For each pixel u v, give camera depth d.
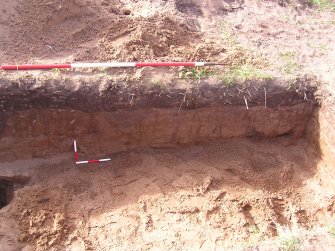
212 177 2.48
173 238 2.18
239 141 2.67
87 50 2.54
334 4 3.30
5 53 2.47
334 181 2.46
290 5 3.22
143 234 2.20
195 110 2.48
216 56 2.67
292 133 2.70
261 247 1.94
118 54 2.52
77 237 2.17
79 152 2.53
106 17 2.69
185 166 2.55
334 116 2.42
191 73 2.48
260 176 2.51
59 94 2.31
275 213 2.35
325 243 1.98
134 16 2.77
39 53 2.52
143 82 2.40
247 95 2.49
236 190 2.44
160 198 2.37
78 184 2.42
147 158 2.57
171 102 2.43
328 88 2.53
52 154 2.51
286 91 2.52
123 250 2.12
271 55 2.75
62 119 2.40
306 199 2.45
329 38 2.96
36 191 2.33
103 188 2.42
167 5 3.01
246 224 2.27
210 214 2.30
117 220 2.26
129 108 2.41
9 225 2.17
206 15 3.02
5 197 2.50
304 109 2.59
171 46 2.66
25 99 2.29
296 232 2.08
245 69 2.58
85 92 2.34
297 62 2.71
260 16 3.09
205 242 2.17
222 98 2.47
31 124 2.38
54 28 2.61
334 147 2.45
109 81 2.37
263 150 2.66
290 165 2.57
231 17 3.05
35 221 2.18
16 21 2.57
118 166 2.53
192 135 2.60
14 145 2.44
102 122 2.44
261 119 2.59
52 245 2.11
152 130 2.53
